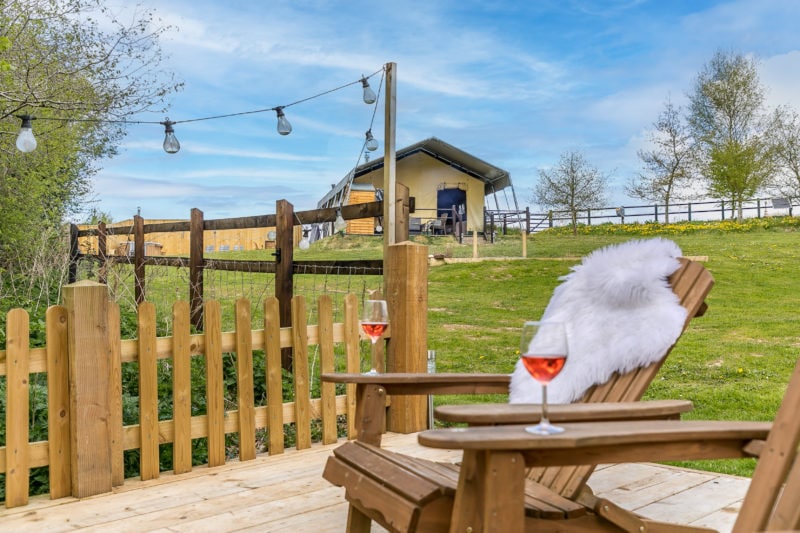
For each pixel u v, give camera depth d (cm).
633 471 333
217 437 346
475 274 1499
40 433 352
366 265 462
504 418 174
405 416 411
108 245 852
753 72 2059
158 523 262
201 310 648
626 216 2214
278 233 545
